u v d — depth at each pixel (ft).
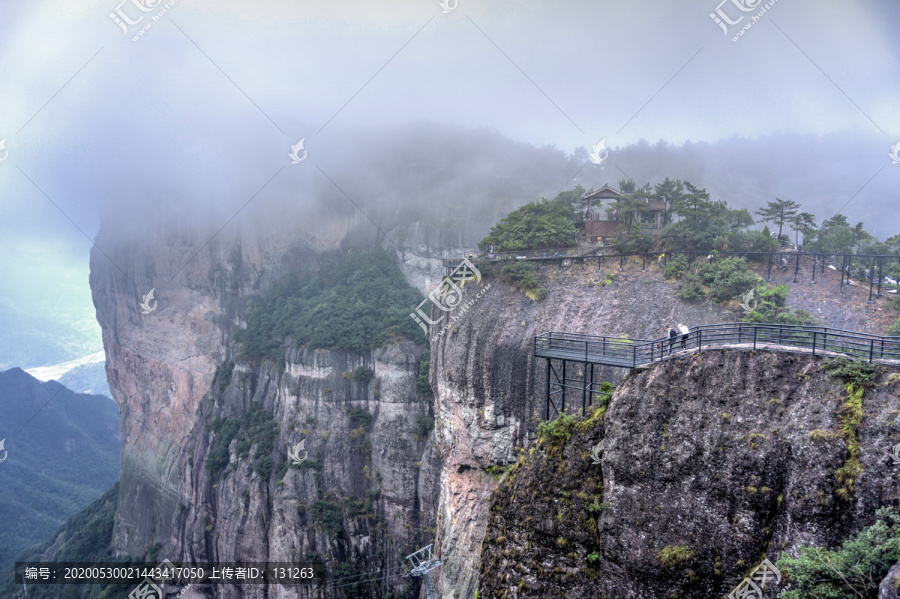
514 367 146.30
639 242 164.04
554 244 176.35
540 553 68.08
